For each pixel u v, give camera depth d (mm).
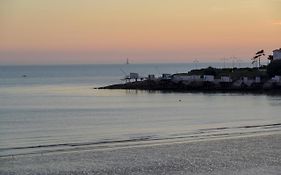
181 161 30594
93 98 99188
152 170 28141
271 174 26812
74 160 31047
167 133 45812
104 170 28188
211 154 32875
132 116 63844
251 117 61125
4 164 29719
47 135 45000
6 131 48281
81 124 54625
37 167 28906
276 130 46812
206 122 56062
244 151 33906
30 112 70250
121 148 35875
